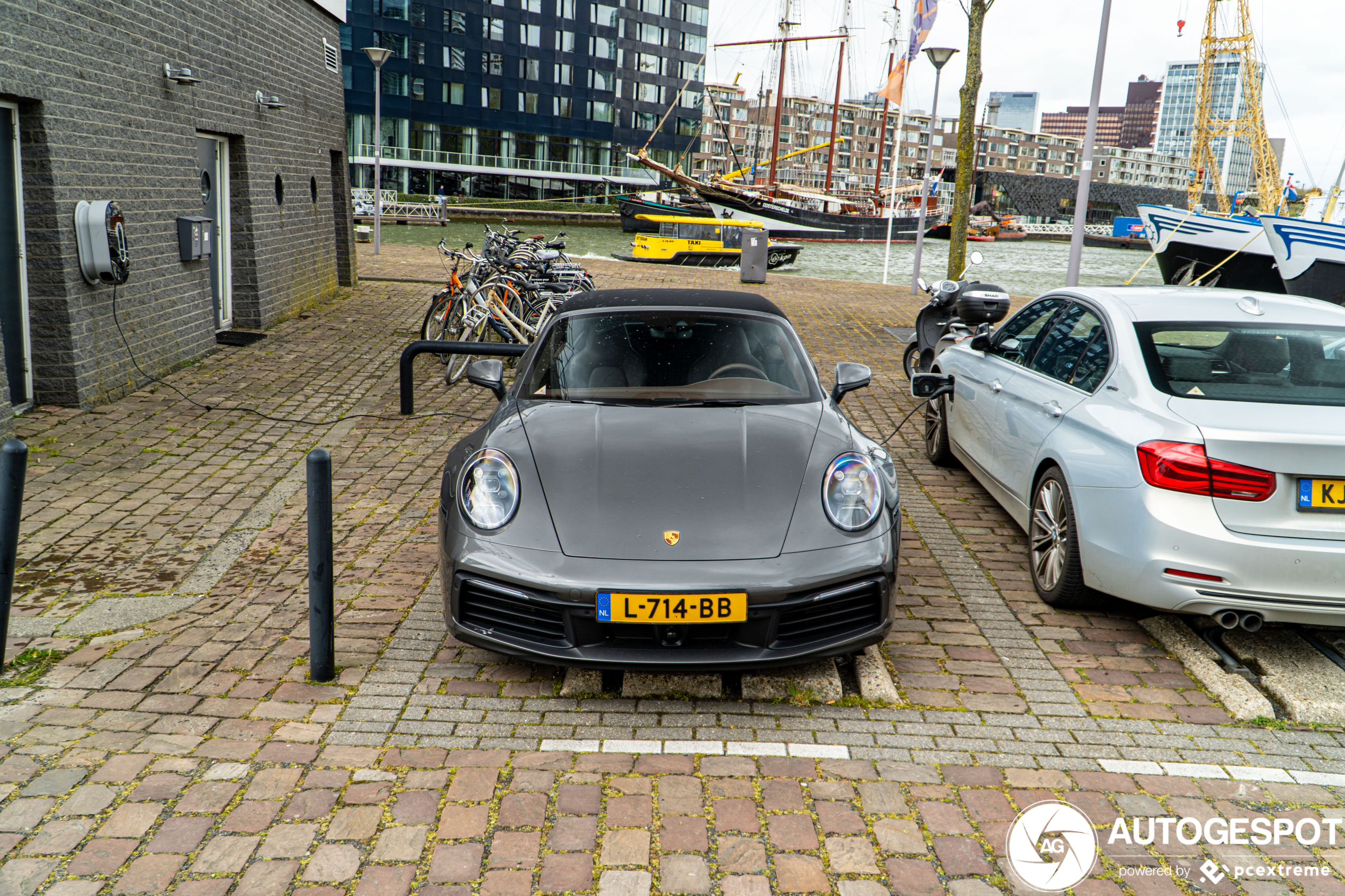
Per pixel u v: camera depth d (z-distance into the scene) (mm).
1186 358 3809
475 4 65312
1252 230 21953
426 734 2961
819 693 3260
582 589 2939
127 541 4609
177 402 7211
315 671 3270
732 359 4066
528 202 68812
